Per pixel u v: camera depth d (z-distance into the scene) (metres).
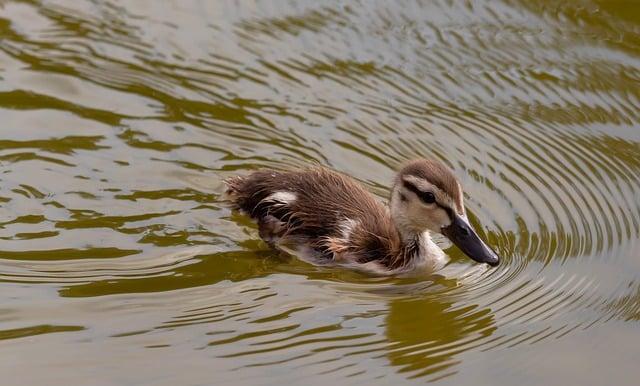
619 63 17.23
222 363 11.09
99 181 14.26
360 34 17.66
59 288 12.20
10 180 14.05
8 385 10.59
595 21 18.27
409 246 13.54
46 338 11.34
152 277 12.56
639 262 13.24
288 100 16.17
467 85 16.62
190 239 13.38
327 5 18.39
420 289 12.83
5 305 11.82
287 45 17.36
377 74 16.78
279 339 11.58
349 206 13.65
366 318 12.10
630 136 15.70
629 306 12.38
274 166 14.91
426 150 15.25
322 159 15.07
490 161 15.08
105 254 12.91
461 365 11.32
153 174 14.54
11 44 16.91
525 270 13.08
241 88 16.36
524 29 17.97
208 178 14.59
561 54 17.39
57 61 16.59
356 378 10.98
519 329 11.99
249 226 13.75
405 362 11.31
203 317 11.89
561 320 12.15
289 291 12.55
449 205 13.13
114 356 11.12
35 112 15.47
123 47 17.06
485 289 12.79
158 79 16.44
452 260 13.61
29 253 12.79
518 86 16.64
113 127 15.34
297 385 10.80
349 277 13.01
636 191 14.64
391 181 14.70
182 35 17.47
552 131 15.75
